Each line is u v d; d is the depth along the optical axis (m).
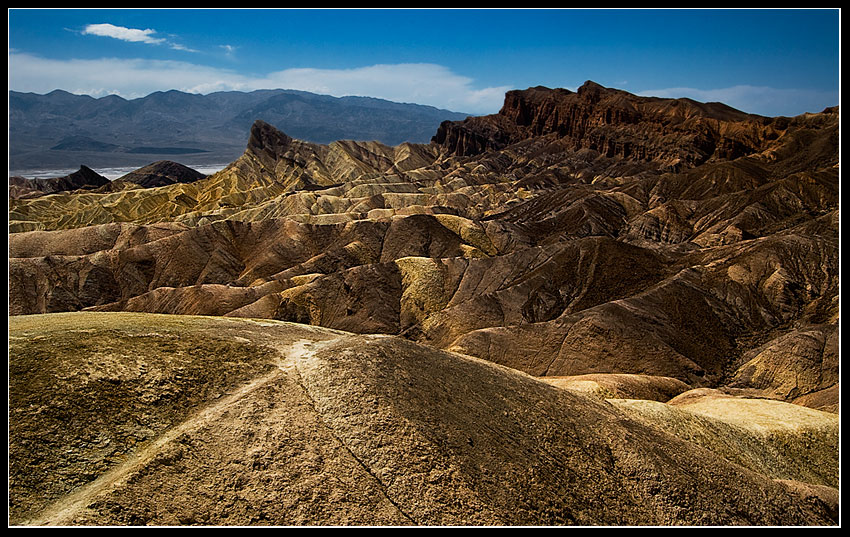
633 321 84.62
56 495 17.69
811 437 41.56
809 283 96.81
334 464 20.88
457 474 21.58
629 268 109.88
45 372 22.41
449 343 92.00
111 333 27.45
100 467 19.14
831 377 68.69
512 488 22.08
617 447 27.58
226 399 24.16
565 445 26.61
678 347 82.25
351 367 26.69
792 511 27.42
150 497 17.67
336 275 106.88
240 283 126.75
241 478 19.44
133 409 22.08
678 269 110.88
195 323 33.84
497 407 27.92
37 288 114.88
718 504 25.56
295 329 35.72
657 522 23.66
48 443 19.30
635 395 56.56
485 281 110.94
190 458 19.78
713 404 49.41
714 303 94.44
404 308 105.06
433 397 26.28
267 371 26.91
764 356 76.44
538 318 99.62
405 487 20.52
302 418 23.05
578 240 117.88
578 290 106.00
